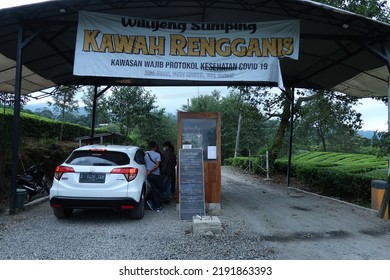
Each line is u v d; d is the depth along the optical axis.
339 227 7.96
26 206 9.34
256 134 46.41
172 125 42.94
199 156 8.80
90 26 9.10
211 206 9.19
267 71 9.36
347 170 13.87
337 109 19.33
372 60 11.37
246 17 10.18
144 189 8.69
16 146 8.73
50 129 18.81
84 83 15.84
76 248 6.09
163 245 6.34
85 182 7.60
